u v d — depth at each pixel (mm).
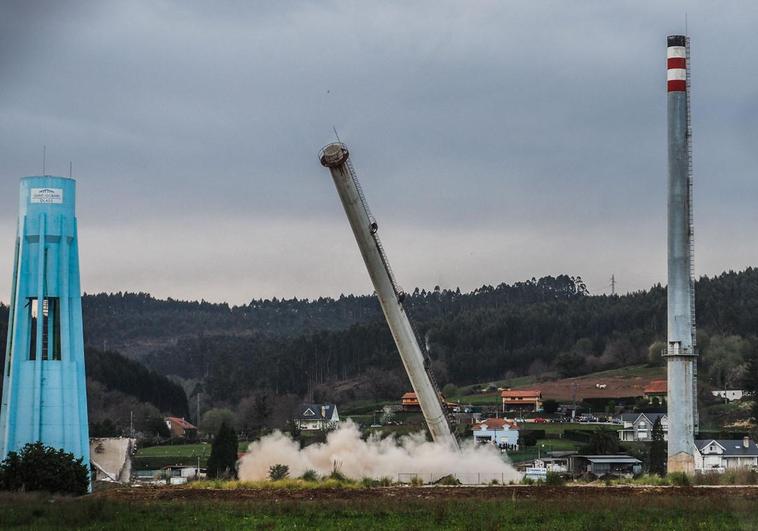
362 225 119562
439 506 92125
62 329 137875
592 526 82875
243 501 95875
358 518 87375
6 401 137375
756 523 84000
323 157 117812
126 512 89000
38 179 139250
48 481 109438
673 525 83938
